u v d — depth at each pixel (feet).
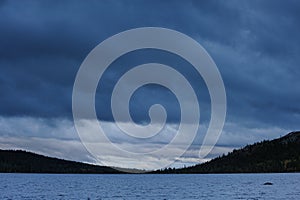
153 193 431.43
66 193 425.69
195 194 404.57
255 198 340.80
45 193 419.13
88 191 464.65
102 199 362.53
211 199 343.67
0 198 357.82
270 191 419.54
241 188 480.23
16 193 411.13
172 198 365.20
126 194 420.36
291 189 446.60
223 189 472.85
